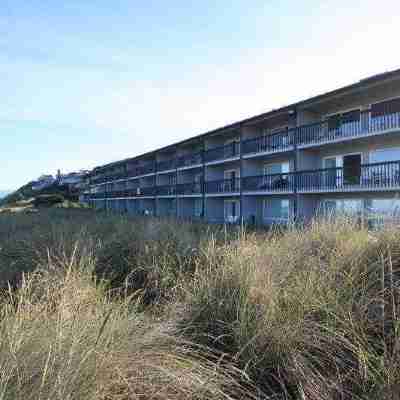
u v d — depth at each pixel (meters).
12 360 1.77
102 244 5.84
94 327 2.29
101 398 1.91
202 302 3.13
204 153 27.19
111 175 48.44
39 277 4.05
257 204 22.81
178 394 2.10
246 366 2.38
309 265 3.56
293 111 18.88
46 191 67.19
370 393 2.18
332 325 2.71
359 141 16.23
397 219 4.25
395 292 3.01
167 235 6.11
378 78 14.30
